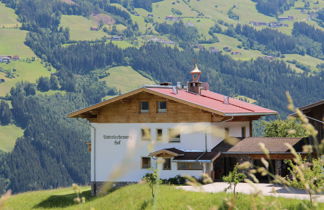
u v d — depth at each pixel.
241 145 69.44
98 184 76.50
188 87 82.75
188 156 68.69
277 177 7.17
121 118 75.62
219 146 70.50
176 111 71.81
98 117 77.12
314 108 53.84
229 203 6.99
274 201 7.22
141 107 74.62
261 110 80.25
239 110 73.94
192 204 41.97
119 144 75.69
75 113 76.19
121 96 73.56
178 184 67.62
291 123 96.19
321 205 30.62
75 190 7.23
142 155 70.94
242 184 59.97
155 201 7.56
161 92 71.38
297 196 42.62
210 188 57.53
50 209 63.59
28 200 71.94
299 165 7.83
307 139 53.75
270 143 67.81
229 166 71.25
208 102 74.31
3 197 5.59
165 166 69.88
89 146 79.00
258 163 68.44
